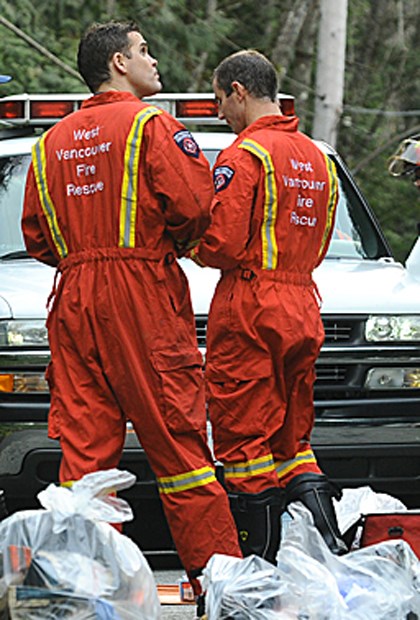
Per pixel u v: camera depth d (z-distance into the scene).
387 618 9.60
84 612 9.13
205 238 11.41
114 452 10.90
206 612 9.78
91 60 11.20
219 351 11.70
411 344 13.91
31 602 9.18
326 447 13.70
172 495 10.80
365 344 13.83
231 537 10.78
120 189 10.66
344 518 11.85
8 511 13.79
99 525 9.43
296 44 41.16
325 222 12.12
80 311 10.80
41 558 9.27
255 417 11.63
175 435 10.77
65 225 10.95
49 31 33.62
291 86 40.41
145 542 14.38
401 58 46.62
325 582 9.58
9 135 17.05
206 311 13.49
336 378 13.82
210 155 16.19
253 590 9.57
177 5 35.88
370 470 13.88
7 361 13.34
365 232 16.56
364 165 40.66
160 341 10.71
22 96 16.61
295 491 11.63
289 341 11.58
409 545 10.54
